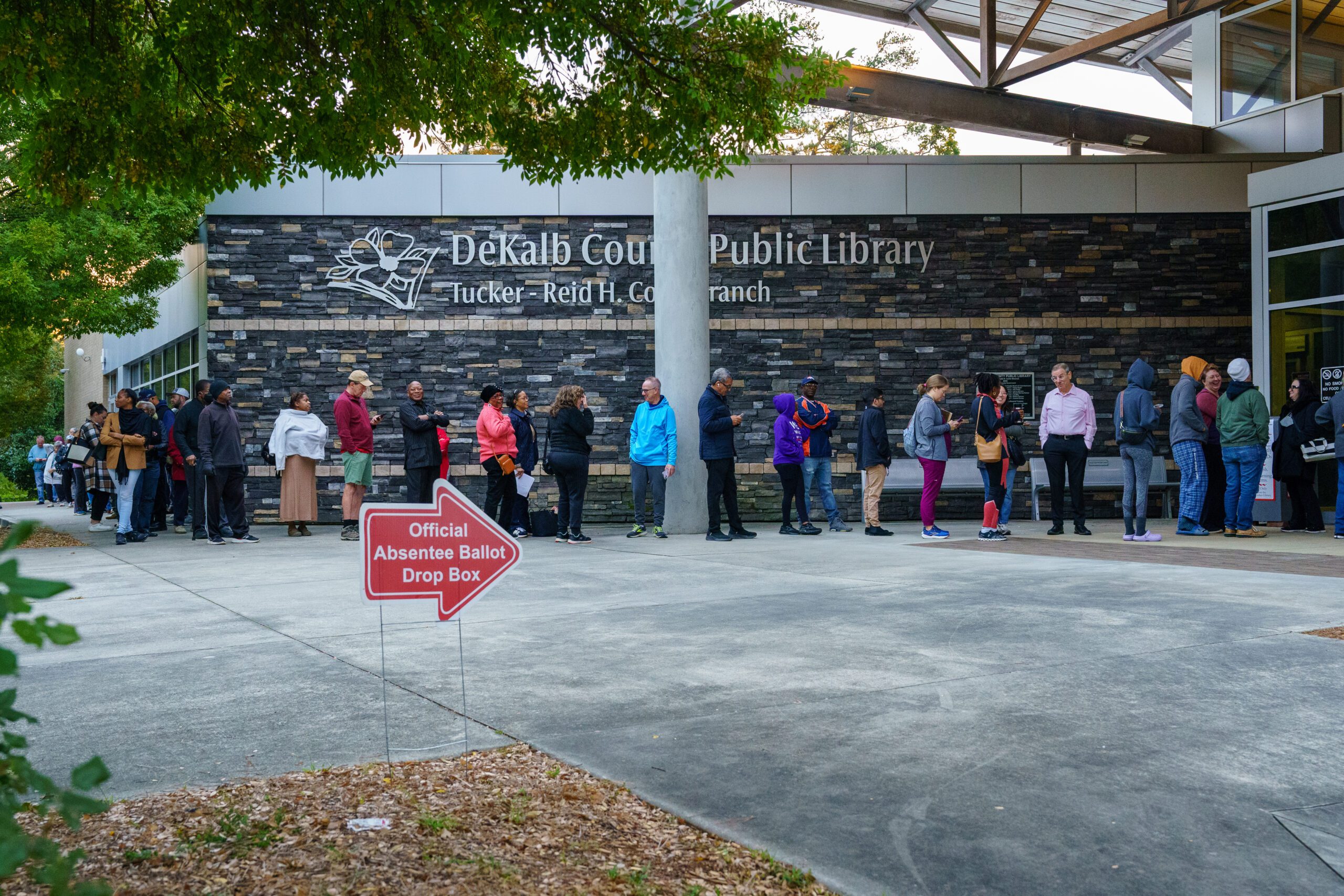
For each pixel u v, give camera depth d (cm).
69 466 2364
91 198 520
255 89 474
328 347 1511
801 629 617
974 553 1027
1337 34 1628
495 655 555
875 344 1543
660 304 1346
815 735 402
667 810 327
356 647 582
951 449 1522
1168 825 312
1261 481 1362
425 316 1520
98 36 444
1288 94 1686
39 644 140
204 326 1623
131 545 1280
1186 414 1211
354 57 451
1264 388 1418
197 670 526
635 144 539
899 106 1627
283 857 284
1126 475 1141
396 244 1518
